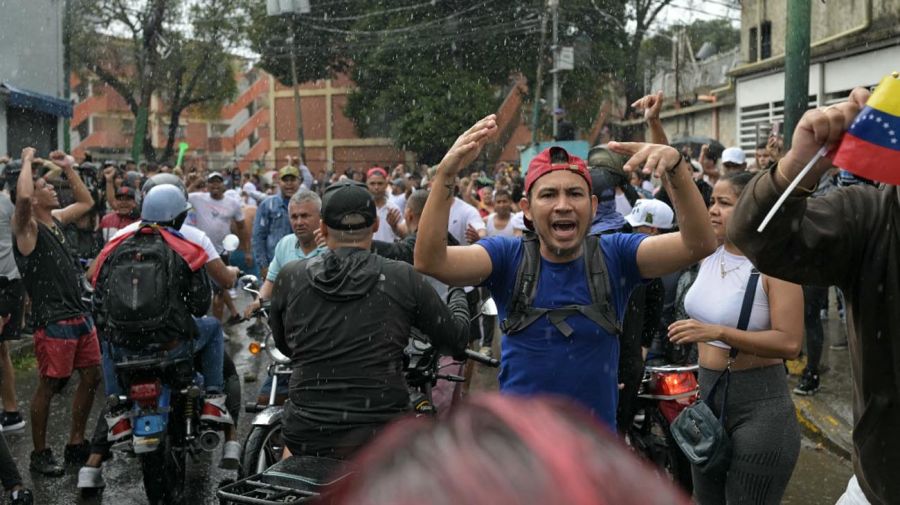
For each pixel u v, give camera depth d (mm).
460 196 15094
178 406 5777
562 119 33156
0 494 6086
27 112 20031
